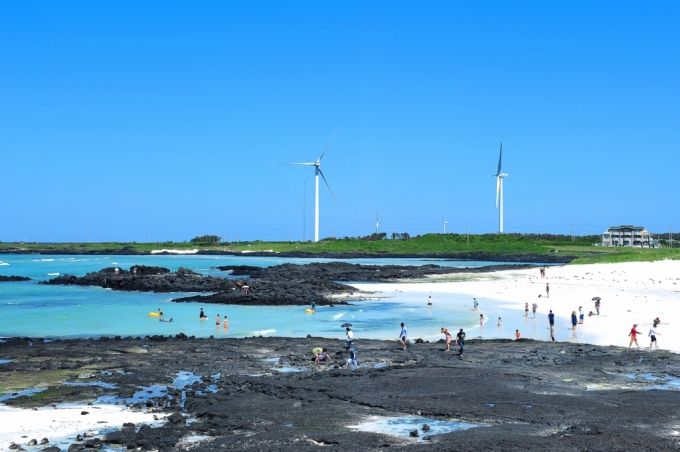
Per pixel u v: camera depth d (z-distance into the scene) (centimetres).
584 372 3534
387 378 3391
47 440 2369
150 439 2367
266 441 2345
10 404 2953
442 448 2244
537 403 2850
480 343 4728
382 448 2269
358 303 8044
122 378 3516
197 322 6372
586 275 11831
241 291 8519
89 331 5769
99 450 2283
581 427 2472
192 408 2850
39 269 16250
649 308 6744
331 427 2531
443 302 8031
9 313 7112
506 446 2256
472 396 2980
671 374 3488
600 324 5703
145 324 6225
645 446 2234
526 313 6462
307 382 3316
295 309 7494
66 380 3484
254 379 3416
